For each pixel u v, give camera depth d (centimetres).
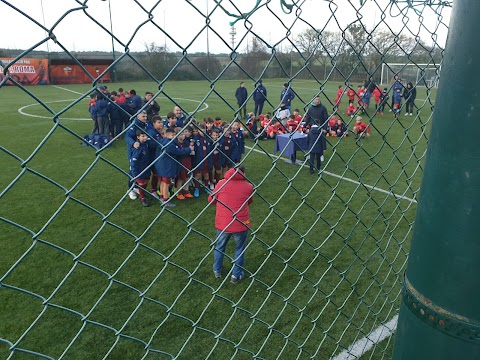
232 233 392
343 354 328
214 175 788
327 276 451
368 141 1180
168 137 597
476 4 104
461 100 111
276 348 337
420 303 132
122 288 424
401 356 144
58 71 2739
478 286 119
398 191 755
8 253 496
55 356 323
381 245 529
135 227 585
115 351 331
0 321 362
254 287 428
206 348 337
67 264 471
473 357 124
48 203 687
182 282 436
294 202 695
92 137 1135
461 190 115
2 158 997
